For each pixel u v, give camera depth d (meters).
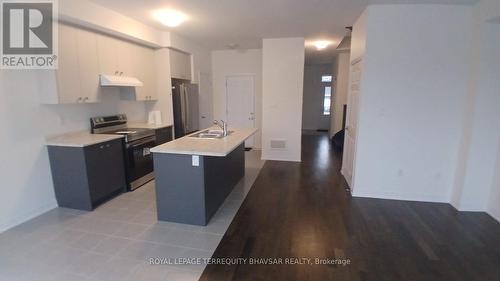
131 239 2.58
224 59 6.70
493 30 2.88
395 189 3.62
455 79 3.23
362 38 3.51
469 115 3.14
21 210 2.92
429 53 3.23
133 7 3.36
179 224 2.88
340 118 7.61
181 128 5.17
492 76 2.95
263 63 5.38
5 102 2.74
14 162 2.84
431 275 2.10
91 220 2.96
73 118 3.57
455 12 3.11
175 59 5.00
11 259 2.25
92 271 2.11
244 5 3.26
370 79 3.40
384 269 2.17
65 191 3.22
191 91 5.57
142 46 4.45
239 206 3.39
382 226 2.88
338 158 5.91
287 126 5.55
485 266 2.21
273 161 5.62
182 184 2.82
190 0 3.10
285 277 2.07
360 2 3.12
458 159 3.34
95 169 3.23
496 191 3.06
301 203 3.49
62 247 2.43
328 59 8.70
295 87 5.36
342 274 2.11
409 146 3.47
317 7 3.32
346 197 3.70
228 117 6.95
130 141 3.78
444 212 3.22
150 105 5.04
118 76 3.90
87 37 3.37
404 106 3.39
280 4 3.22
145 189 3.91
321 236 2.68
